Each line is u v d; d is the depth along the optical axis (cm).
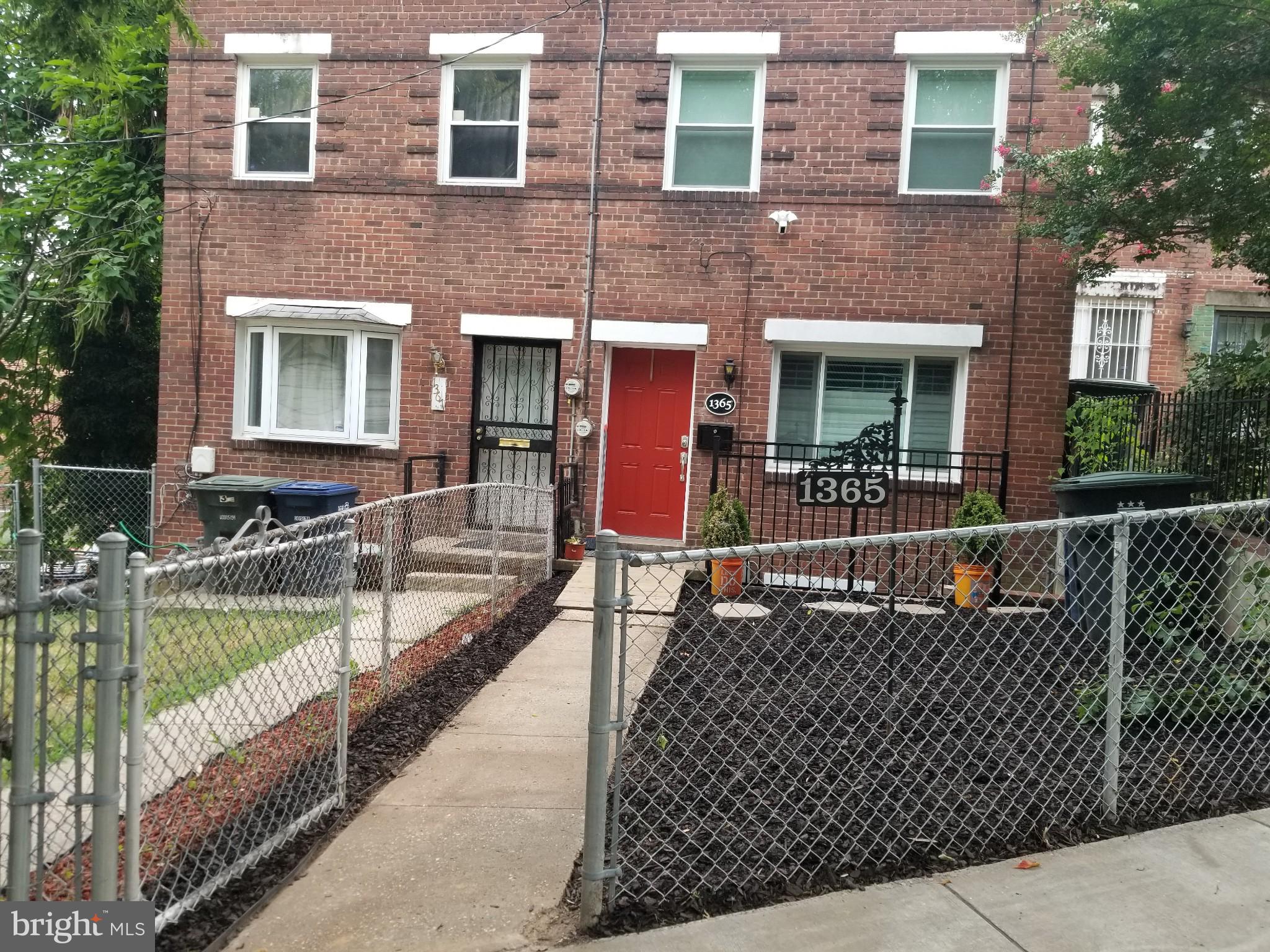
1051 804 402
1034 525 372
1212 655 580
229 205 1079
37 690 297
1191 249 1327
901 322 992
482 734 513
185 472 1095
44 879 292
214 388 1090
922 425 1019
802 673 615
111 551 269
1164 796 411
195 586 348
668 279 1026
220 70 1077
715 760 454
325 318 1064
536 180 1040
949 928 314
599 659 312
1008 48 965
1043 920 319
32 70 1373
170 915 302
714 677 607
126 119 1229
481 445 1086
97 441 1329
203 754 407
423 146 1053
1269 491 697
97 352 1296
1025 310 977
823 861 347
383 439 1091
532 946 304
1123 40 690
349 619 422
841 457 673
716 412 1019
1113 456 963
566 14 1029
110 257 1198
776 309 1011
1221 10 651
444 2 1046
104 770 271
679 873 344
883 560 987
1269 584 539
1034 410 979
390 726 518
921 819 390
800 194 1003
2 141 1391
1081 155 792
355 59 1058
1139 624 667
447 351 1060
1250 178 699
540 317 1045
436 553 811
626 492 1066
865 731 496
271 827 372
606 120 1028
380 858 362
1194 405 811
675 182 1040
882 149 991
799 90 1002
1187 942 306
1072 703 545
